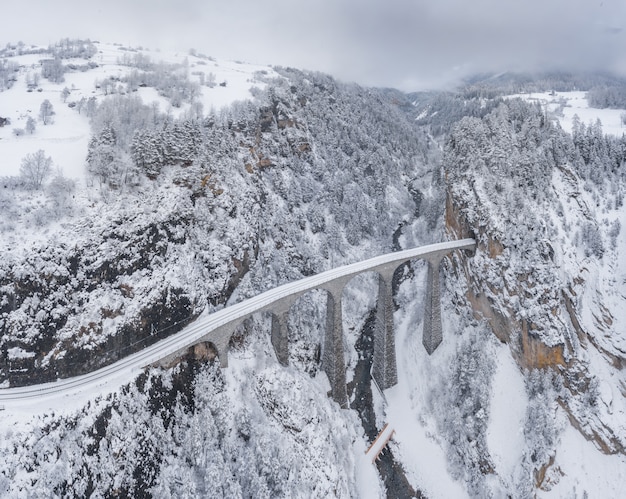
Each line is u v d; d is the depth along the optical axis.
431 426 83.69
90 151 75.50
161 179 79.25
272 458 64.12
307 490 63.97
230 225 87.31
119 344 64.12
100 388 58.12
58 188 68.31
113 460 55.03
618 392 76.12
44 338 58.47
